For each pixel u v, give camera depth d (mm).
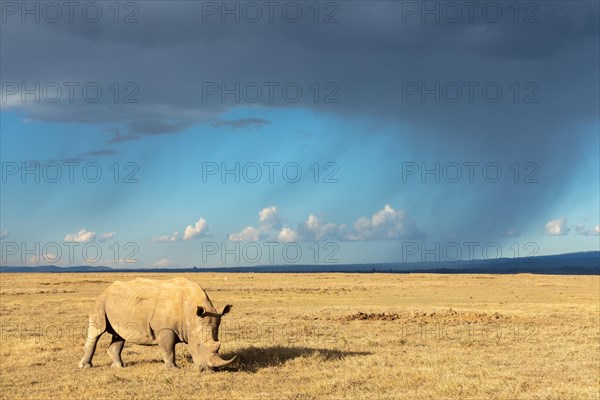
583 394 14133
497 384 14969
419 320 30406
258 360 18078
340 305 44188
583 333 25875
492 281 89438
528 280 95062
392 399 13602
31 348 20984
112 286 17859
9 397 13820
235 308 39281
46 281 83688
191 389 14508
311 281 88812
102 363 18484
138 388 14648
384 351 20531
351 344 21953
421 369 16875
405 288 68312
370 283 81688
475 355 19734
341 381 15078
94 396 13859
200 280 91312
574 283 85250
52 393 14203
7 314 34031
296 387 14719
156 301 17297
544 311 37125
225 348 19672
